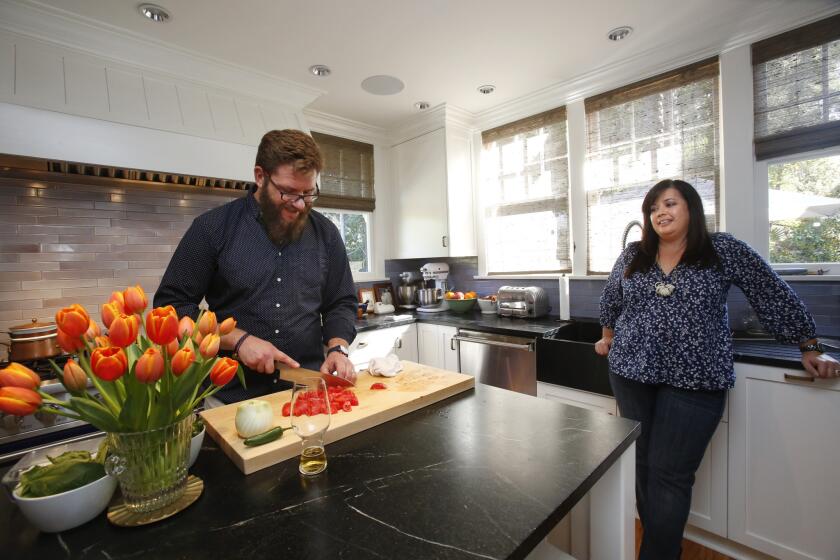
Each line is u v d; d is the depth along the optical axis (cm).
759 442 145
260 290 119
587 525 94
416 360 282
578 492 63
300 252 127
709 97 194
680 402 133
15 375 48
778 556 143
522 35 191
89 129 159
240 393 118
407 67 220
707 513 158
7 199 171
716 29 185
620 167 226
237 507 61
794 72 170
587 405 189
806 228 173
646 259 144
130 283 203
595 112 235
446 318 275
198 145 188
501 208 288
